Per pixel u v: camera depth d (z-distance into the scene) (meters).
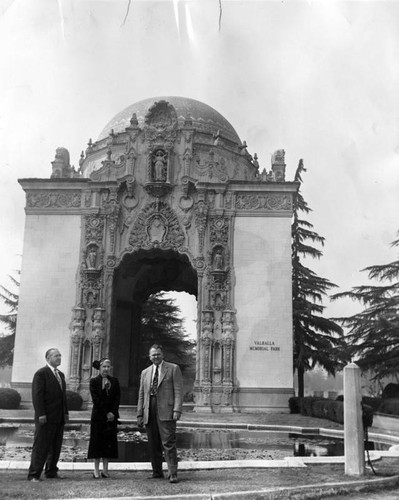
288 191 35.53
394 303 38.97
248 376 33.28
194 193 36.06
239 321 34.06
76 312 34.31
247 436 21.50
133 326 43.69
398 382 38.12
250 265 34.81
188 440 19.62
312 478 10.27
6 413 28.67
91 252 35.09
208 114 45.69
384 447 17.98
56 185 36.22
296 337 45.19
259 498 8.62
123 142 41.00
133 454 15.27
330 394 71.12
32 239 35.66
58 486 9.30
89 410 32.03
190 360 67.56
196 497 8.38
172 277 44.09
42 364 33.91
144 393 10.68
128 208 36.09
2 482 9.78
